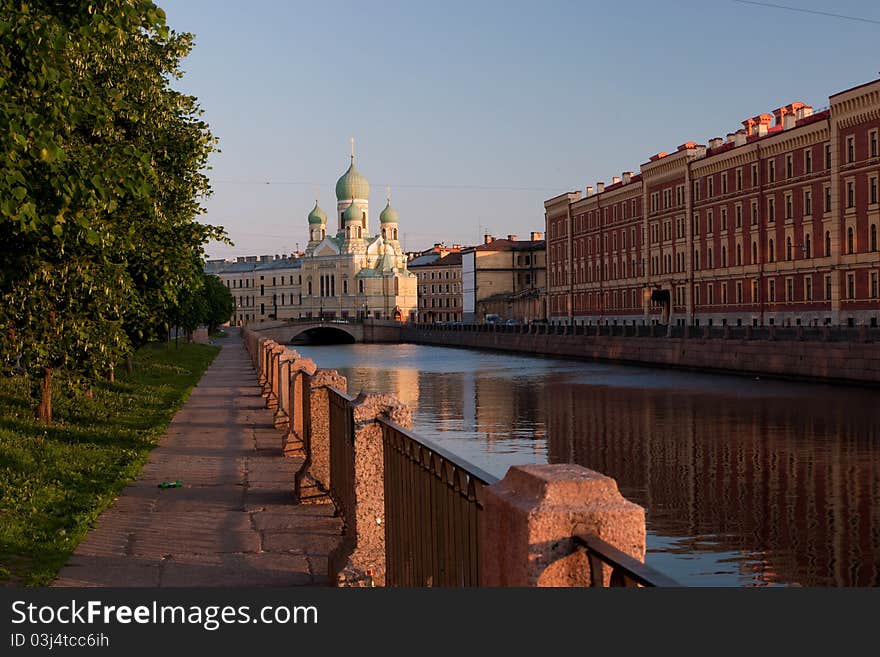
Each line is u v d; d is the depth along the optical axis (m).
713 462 31.53
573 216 117.00
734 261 80.69
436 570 6.33
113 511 12.97
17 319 13.79
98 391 30.50
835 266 66.75
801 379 56.78
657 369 73.56
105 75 15.74
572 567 3.88
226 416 26.16
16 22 10.09
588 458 33.06
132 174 11.57
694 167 86.50
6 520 11.65
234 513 12.80
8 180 9.70
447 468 6.03
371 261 188.88
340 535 11.45
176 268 19.02
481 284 152.62
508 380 67.44
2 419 20.67
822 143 68.62
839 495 25.78
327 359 102.19
